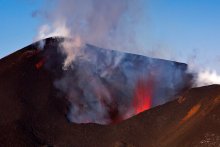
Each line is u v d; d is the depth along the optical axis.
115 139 61.28
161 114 64.88
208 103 61.38
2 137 60.91
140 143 59.69
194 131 55.81
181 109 64.12
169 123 62.22
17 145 59.44
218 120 55.66
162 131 61.22
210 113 57.94
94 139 61.94
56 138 62.62
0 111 69.06
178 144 55.25
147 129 62.50
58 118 69.00
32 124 65.94
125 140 60.62
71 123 67.06
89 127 65.31
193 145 52.75
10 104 71.38
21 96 74.19
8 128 63.62
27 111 69.62
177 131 59.09
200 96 64.69
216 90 64.12
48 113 70.19
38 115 69.12
